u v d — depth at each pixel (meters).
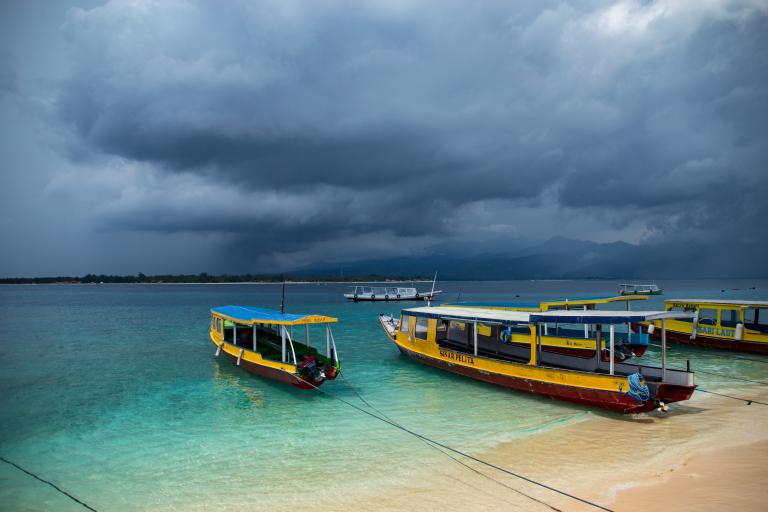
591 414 20.53
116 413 22.59
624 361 30.64
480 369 25.48
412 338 31.72
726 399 22.94
